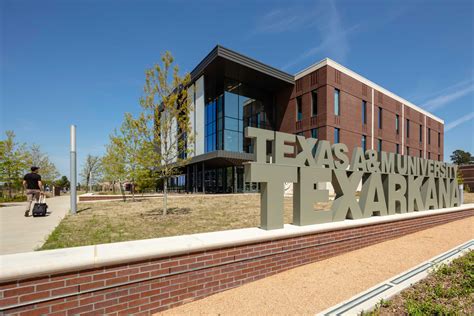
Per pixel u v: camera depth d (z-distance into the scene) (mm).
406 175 8406
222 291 3895
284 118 26672
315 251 5227
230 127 23641
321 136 22422
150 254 3256
